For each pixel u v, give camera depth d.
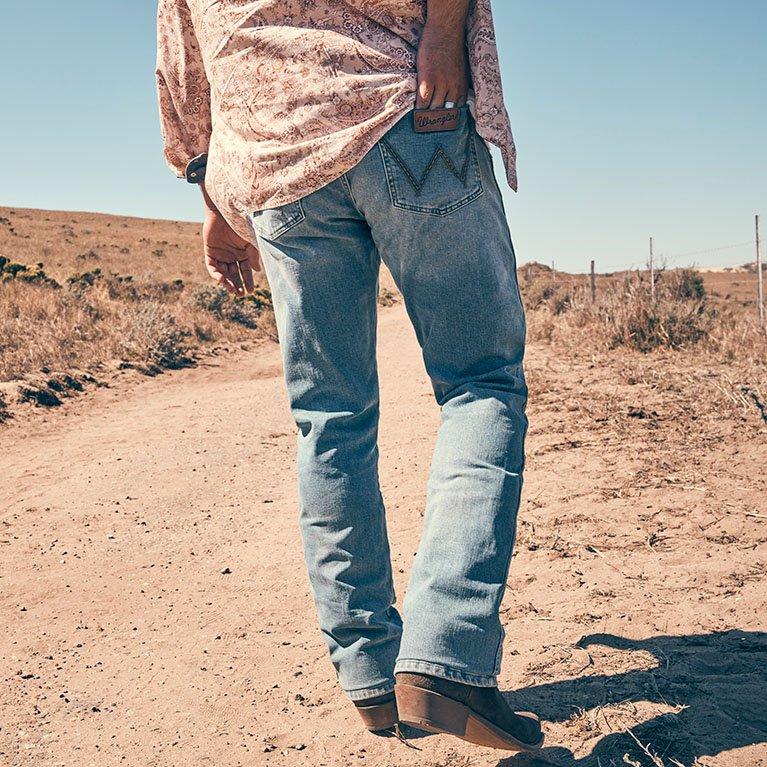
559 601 2.79
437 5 1.46
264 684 2.51
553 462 4.59
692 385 6.27
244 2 1.58
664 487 3.93
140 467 6.11
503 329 1.53
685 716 1.94
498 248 1.53
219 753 2.12
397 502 4.44
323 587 1.75
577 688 2.15
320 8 1.53
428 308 1.53
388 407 7.68
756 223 12.71
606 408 5.63
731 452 4.42
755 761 1.73
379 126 1.46
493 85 1.50
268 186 1.58
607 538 3.36
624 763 1.76
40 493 5.54
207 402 9.55
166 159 2.04
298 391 1.71
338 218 1.57
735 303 22.27
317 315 1.63
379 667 1.77
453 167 1.47
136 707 2.45
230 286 2.31
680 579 2.86
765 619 2.48
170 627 3.10
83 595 3.54
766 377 6.34
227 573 3.69
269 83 1.55
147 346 13.31
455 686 1.41
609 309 10.95
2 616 3.34
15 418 8.52
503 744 1.54
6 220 83.19
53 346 11.91
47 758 2.19
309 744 2.10
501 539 1.45
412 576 1.49
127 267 61.69
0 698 2.58
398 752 1.98
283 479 5.61
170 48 1.89
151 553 4.10
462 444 1.50
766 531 3.26
